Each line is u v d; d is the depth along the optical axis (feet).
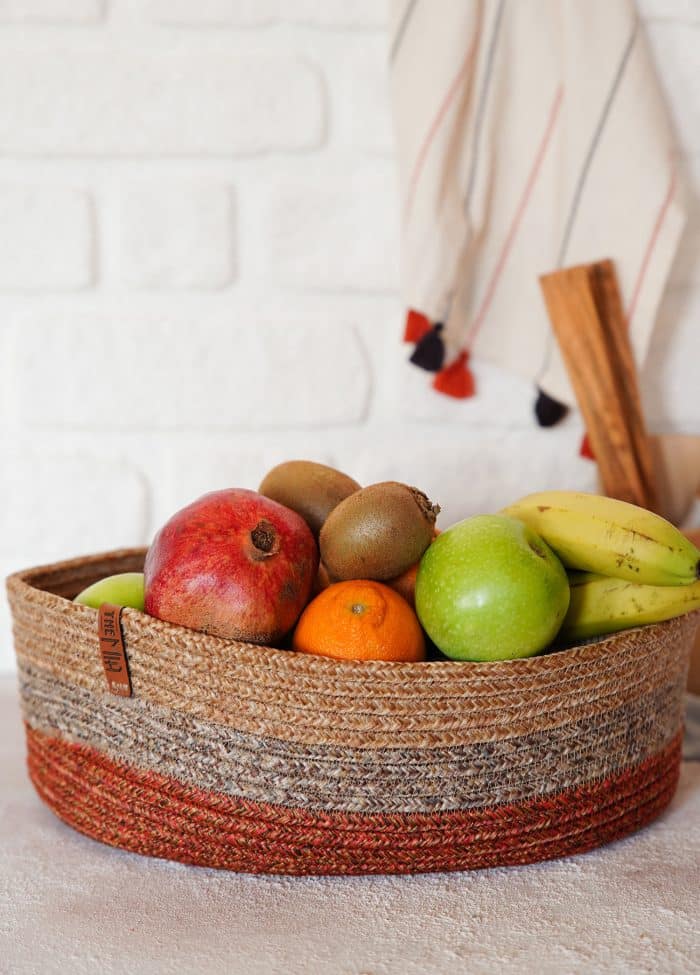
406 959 1.61
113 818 1.98
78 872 1.94
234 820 1.86
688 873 1.91
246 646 1.80
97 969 1.59
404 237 3.11
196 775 1.88
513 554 1.85
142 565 2.65
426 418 3.35
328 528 2.00
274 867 1.86
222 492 1.99
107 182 3.22
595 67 3.01
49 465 3.28
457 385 3.27
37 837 2.10
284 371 3.31
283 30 3.20
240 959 1.62
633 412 3.13
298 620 2.00
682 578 1.91
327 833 1.84
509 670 1.80
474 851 1.88
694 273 3.35
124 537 3.32
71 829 2.15
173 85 3.19
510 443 3.38
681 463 3.25
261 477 3.33
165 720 1.90
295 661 1.77
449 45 3.00
